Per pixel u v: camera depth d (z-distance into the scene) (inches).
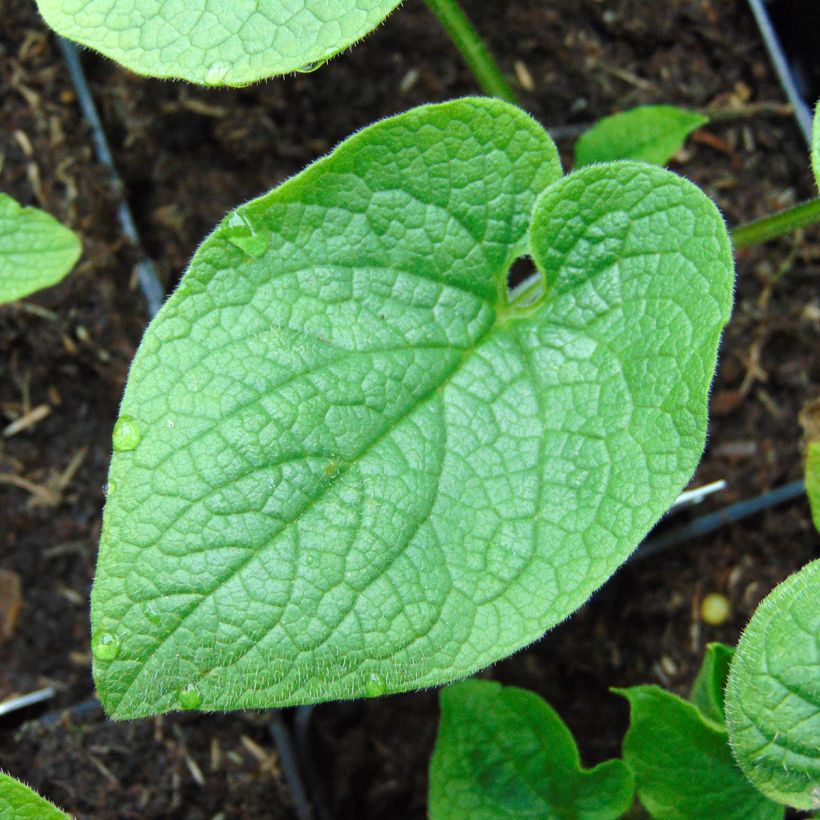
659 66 15.1
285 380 11.2
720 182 15.0
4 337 14.5
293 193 11.2
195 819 14.1
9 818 11.2
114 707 10.9
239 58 11.4
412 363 11.5
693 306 11.4
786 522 14.5
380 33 15.0
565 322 11.7
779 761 11.2
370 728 14.4
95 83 14.8
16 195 14.5
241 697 10.9
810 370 14.8
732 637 14.4
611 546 11.3
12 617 14.3
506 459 11.5
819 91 15.0
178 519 11.0
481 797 12.7
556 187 11.5
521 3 15.0
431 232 11.6
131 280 14.7
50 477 14.5
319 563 11.1
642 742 12.3
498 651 11.2
